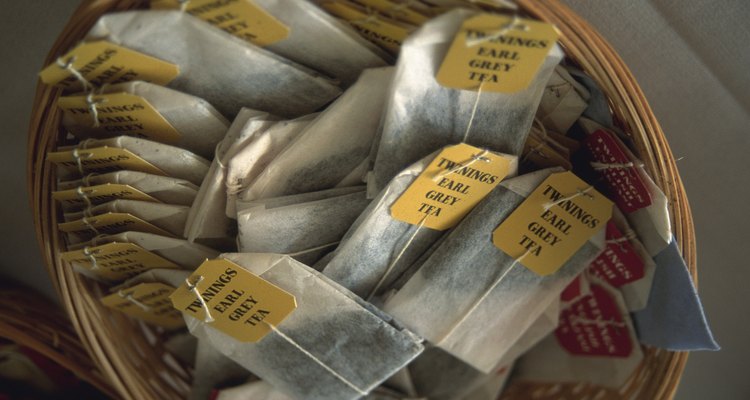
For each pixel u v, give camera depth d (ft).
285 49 0.90
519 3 0.83
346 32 0.87
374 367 1.01
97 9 0.83
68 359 1.13
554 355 1.20
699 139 1.12
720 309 1.24
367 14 0.87
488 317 1.04
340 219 0.95
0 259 1.26
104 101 0.88
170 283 1.00
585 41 0.87
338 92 0.93
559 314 1.15
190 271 0.99
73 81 0.88
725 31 1.03
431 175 0.89
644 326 1.06
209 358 1.07
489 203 0.95
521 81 0.84
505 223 0.96
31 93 1.12
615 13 1.05
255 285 0.93
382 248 0.97
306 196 0.94
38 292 1.30
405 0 0.84
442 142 0.91
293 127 0.91
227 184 0.91
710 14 1.03
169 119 0.92
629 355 1.10
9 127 1.15
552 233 0.97
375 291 1.03
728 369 1.28
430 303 1.02
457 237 0.97
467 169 0.90
